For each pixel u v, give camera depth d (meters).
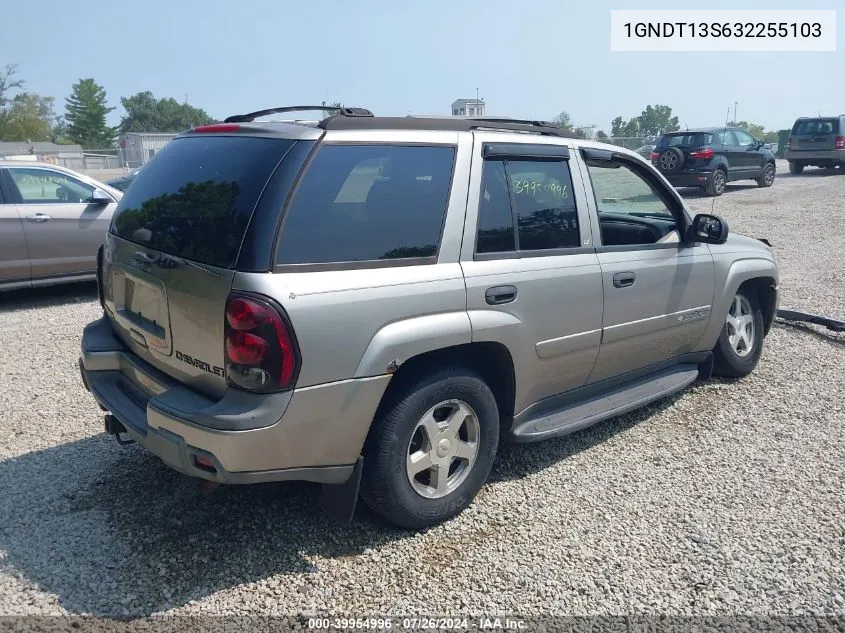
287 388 2.90
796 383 5.62
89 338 3.85
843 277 9.32
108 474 4.04
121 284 3.68
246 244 2.90
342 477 3.21
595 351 4.25
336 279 3.03
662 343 4.79
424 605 3.03
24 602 2.96
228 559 3.28
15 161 8.16
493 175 3.71
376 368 3.11
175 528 3.51
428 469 3.53
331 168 3.12
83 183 8.64
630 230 4.86
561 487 4.01
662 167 18.92
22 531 3.46
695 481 4.09
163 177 3.57
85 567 3.20
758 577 3.25
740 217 14.85
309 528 3.54
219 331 2.93
